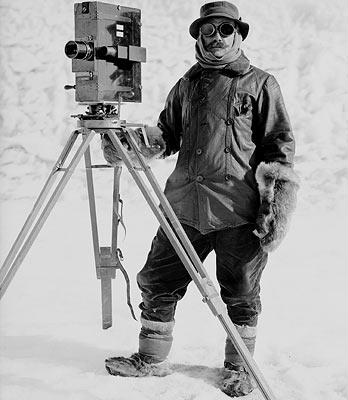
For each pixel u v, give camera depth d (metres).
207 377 4.29
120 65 4.09
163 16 11.98
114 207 4.42
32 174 10.16
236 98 4.05
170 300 4.28
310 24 11.81
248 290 4.12
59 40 11.76
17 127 10.72
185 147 4.19
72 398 3.89
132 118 10.66
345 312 5.65
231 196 4.05
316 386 4.18
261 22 11.84
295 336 5.06
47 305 5.68
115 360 4.32
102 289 4.65
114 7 4.07
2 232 8.12
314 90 10.89
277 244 3.99
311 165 9.90
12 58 11.46
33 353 4.59
